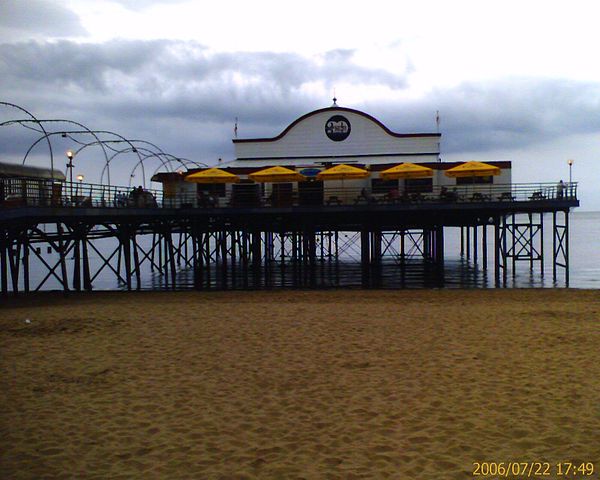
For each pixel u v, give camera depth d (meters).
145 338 18.12
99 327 19.88
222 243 44.75
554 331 18.50
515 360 15.09
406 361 15.16
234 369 14.59
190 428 10.78
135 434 10.52
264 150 45.06
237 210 33.69
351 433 10.48
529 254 39.09
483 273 42.28
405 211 33.19
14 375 14.16
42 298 28.33
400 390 12.80
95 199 33.47
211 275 44.00
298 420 11.15
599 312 22.14
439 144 43.84
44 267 51.84
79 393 12.80
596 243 79.00
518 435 10.26
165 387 13.20
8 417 11.35
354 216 35.91
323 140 44.59
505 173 35.78
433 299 26.91
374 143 44.41
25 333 19.03
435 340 17.52
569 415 11.07
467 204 32.84
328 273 42.09
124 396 12.58
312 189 37.03
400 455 9.52
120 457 9.59
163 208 32.84
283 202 34.94
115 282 40.50
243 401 12.23
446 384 13.16
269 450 9.80
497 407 11.62
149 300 27.44
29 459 9.49
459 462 9.23
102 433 10.56
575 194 33.00
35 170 40.56
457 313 22.14
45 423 11.03
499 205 32.75
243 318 21.23
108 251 74.31
